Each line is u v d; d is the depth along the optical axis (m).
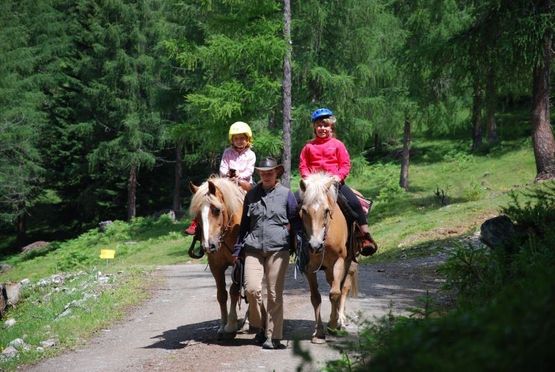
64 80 42.25
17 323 12.55
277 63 19.06
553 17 18.20
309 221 7.17
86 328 10.09
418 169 36.62
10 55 40.38
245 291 7.71
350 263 8.16
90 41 39.81
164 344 8.66
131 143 37.59
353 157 27.38
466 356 2.52
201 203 7.73
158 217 39.31
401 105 30.30
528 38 18.36
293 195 7.80
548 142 21.23
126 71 38.03
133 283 15.02
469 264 8.31
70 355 8.52
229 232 8.06
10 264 36.94
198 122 24.67
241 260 8.07
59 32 45.00
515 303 2.71
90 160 38.53
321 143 8.24
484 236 9.53
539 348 2.33
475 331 2.79
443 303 9.43
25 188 38.88
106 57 38.84
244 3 18.97
